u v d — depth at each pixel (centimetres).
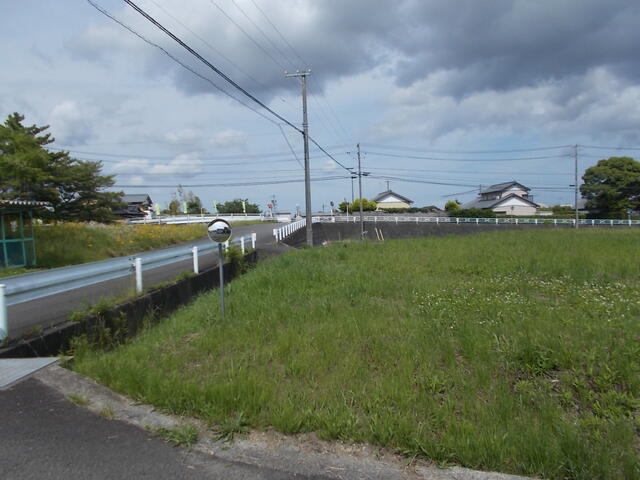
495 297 751
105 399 404
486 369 434
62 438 339
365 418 364
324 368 454
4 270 1410
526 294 805
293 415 362
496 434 330
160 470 303
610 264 1134
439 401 393
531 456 308
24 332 516
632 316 616
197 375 454
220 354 516
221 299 673
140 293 739
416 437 329
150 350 530
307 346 512
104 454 320
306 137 2527
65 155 2556
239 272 1262
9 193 1752
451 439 326
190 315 711
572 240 1850
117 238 2045
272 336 560
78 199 2658
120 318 629
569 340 497
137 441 339
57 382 430
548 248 1550
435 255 1429
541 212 7225
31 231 1548
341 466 313
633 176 5178
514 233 2466
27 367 453
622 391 399
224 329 594
